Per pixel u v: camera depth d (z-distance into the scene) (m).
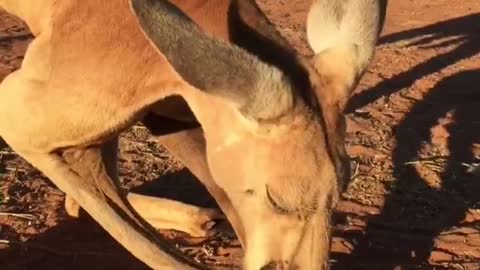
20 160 0.93
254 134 0.56
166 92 0.62
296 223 0.55
